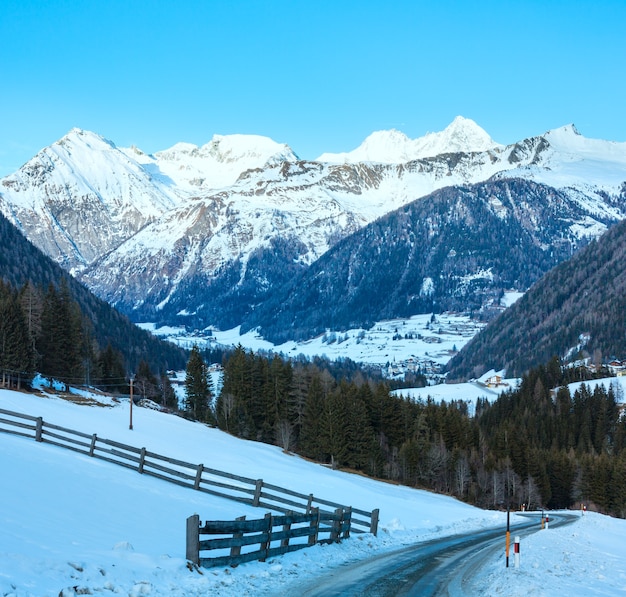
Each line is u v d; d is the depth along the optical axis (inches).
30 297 4512.8
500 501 4894.2
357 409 4781.0
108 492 1173.7
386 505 2536.9
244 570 832.9
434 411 5826.8
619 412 7234.3
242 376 5137.8
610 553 1486.2
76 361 4586.6
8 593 549.3
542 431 6422.2
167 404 5920.3
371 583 842.2
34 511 900.6
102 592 620.1
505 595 783.1
